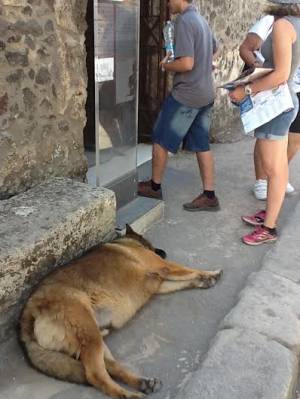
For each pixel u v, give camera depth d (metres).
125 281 2.05
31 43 2.25
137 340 1.97
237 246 2.77
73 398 1.66
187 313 2.15
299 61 2.52
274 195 2.72
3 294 1.84
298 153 4.49
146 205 2.98
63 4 2.37
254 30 3.17
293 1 2.41
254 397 1.59
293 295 2.19
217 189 3.61
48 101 2.40
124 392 1.64
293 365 1.77
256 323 1.97
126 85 2.84
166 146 3.05
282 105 2.47
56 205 2.21
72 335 1.74
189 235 2.88
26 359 1.81
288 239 2.73
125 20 2.74
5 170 2.25
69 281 1.88
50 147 2.48
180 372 1.81
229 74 5.39
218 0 4.75
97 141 2.67
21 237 1.94
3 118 2.18
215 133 5.12
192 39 2.81
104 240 2.40
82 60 2.57
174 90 2.97
